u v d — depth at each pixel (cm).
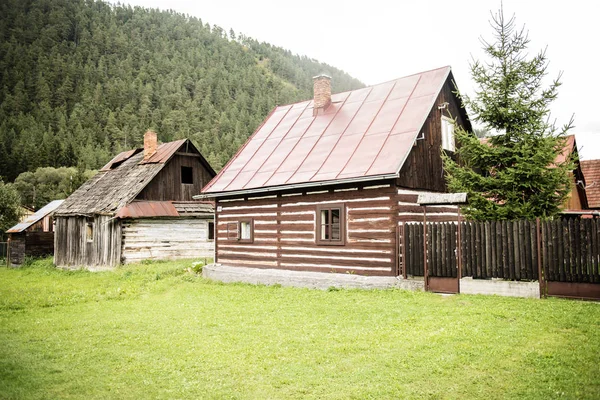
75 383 725
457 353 775
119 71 17462
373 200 1516
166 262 2666
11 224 4866
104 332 1044
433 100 1656
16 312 1334
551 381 659
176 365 792
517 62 1532
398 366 738
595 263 1080
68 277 2422
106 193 2936
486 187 1519
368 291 1388
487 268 1222
